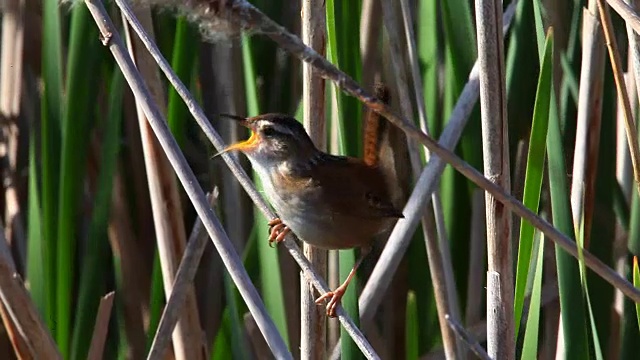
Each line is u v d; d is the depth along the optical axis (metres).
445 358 9.11
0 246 6.82
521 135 8.71
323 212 7.32
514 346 6.52
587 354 6.81
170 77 7.06
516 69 8.47
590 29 7.68
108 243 9.93
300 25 9.66
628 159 8.55
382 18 9.42
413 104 9.70
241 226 9.62
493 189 5.64
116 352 9.89
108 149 8.40
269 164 7.48
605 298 8.37
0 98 9.45
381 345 9.73
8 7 9.32
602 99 8.14
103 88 9.52
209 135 7.16
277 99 9.52
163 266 8.04
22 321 6.89
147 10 7.81
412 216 8.19
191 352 8.20
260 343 9.03
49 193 8.27
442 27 9.79
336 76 5.04
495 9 6.11
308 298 7.24
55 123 8.35
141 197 9.77
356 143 7.99
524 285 6.58
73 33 7.99
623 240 8.72
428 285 9.29
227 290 8.36
